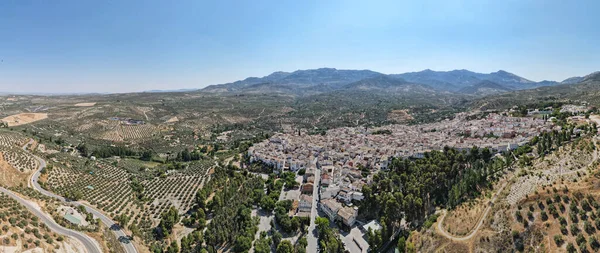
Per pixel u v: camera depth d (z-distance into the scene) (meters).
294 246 145.50
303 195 188.75
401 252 138.12
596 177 124.00
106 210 175.12
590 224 109.75
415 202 158.12
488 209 141.38
